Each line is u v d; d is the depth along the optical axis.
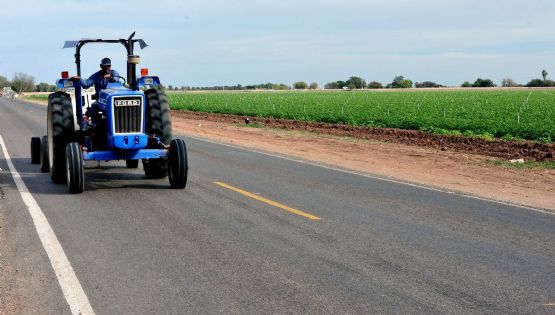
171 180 11.09
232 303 5.30
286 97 77.69
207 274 6.09
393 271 6.18
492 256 6.74
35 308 5.19
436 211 9.18
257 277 5.99
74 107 12.95
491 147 19.17
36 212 9.01
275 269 6.24
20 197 10.27
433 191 11.04
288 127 28.88
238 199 10.05
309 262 6.48
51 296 5.48
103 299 5.40
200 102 60.59
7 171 13.47
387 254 6.79
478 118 30.22
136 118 10.88
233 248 7.04
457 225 8.24
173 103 59.34
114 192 10.76
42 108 47.66
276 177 12.54
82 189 10.57
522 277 6.01
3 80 151.50
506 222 8.47
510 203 9.96
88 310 5.14
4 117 34.25
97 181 12.06
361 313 5.05
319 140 22.25
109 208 9.32
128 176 12.77
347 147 19.77
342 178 12.51
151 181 12.05
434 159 16.59
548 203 10.13
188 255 6.75
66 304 5.29
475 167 15.04
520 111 35.97
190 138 22.30
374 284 5.78
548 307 5.20
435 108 42.31
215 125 30.72
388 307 5.19
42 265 6.39
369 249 7.00
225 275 6.05
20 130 24.86
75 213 8.96
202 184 11.59
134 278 5.97
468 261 6.54
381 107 44.94
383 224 8.27
